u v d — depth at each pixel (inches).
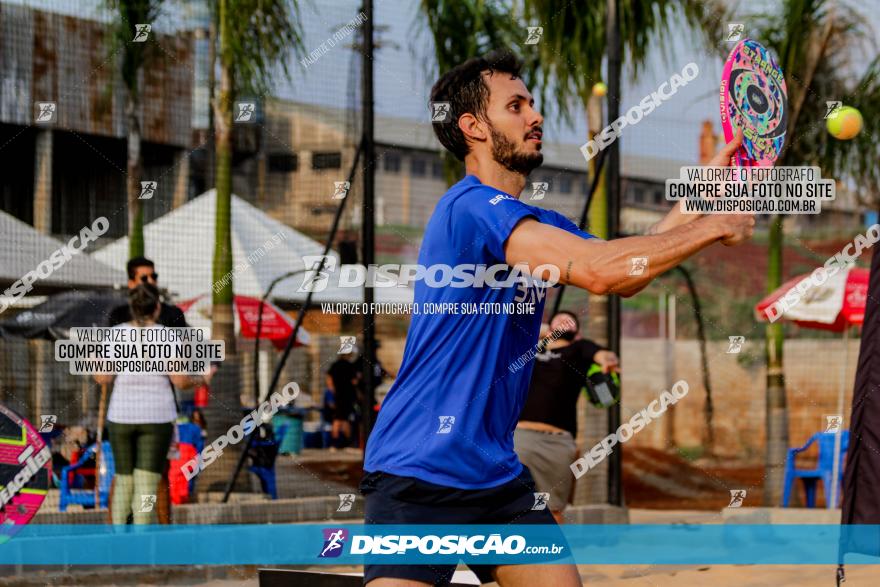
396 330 540.7
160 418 224.2
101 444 269.7
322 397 429.4
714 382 604.7
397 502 86.7
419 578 86.7
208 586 209.0
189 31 370.0
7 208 481.1
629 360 623.5
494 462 87.0
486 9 361.7
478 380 86.8
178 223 345.4
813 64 377.4
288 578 156.4
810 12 371.9
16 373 312.7
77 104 410.3
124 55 371.2
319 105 349.4
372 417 241.3
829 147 386.3
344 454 400.8
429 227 88.9
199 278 343.9
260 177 403.5
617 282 75.7
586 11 356.8
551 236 79.3
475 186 86.7
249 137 406.6
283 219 397.4
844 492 161.2
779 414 377.7
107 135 426.9
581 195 375.9
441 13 348.8
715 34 365.1
